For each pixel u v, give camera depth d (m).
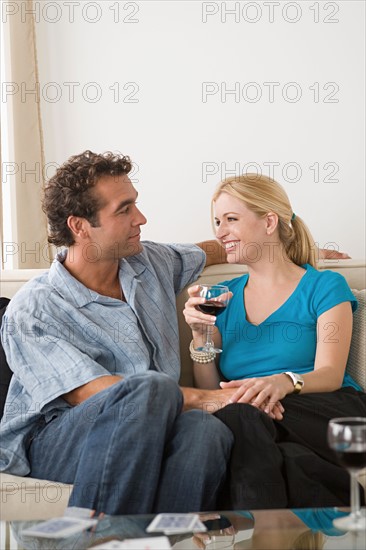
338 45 3.77
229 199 2.18
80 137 3.70
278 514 1.42
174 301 2.21
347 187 3.79
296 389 1.94
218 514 1.41
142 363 2.05
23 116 3.55
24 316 1.98
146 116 3.72
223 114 3.74
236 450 1.71
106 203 2.09
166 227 3.75
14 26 3.53
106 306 2.09
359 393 2.03
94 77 3.69
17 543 1.32
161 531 1.33
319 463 1.71
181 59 3.71
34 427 1.93
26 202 3.55
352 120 3.78
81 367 1.92
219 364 2.20
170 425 1.71
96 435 1.69
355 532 1.33
